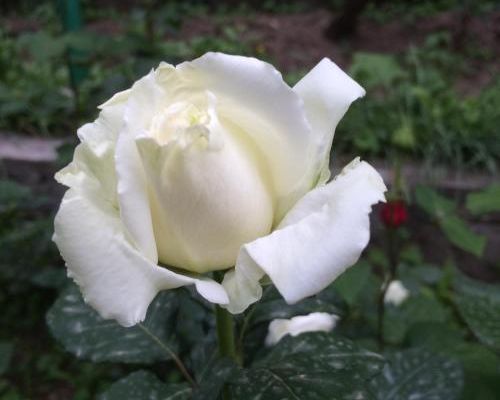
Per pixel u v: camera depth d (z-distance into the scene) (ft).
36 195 2.72
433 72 3.62
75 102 2.23
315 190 0.53
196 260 0.53
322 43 4.46
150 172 0.49
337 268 0.47
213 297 0.49
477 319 0.86
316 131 0.57
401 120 2.80
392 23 4.93
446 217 1.52
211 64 0.51
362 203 0.49
